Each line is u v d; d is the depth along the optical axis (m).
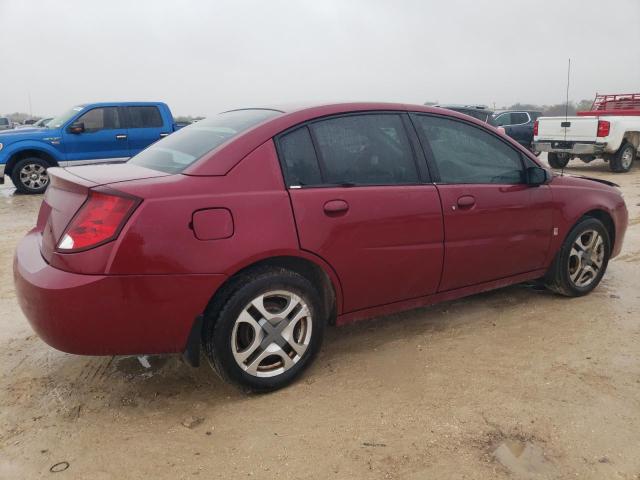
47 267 2.67
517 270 4.05
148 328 2.67
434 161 3.60
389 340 3.72
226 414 2.86
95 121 11.32
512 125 17.69
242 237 2.80
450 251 3.60
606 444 2.57
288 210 2.94
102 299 2.55
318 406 2.91
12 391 3.10
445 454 2.50
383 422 2.75
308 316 3.10
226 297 2.82
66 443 2.62
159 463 2.47
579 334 3.79
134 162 3.47
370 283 3.32
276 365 3.06
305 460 2.47
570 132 13.01
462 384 3.11
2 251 6.20
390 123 3.50
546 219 4.10
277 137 3.06
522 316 4.12
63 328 2.58
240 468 2.43
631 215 7.87
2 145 10.65
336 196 3.12
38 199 10.41
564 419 2.76
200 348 3.01
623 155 13.16
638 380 3.15
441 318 4.10
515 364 3.35
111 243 2.55
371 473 2.38
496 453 2.51
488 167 3.88
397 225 3.33
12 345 3.71
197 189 2.74
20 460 2.49
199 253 2.69
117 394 3.07
